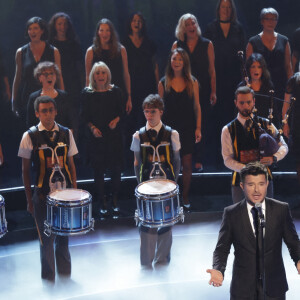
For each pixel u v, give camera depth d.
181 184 23.95
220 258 13.28
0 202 16.48
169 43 28.28
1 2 27.39
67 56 25.02
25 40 27.64
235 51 24.88
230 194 23.80
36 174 17.19
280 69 24.73
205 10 28.48
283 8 27.91
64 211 16.20
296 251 13.16
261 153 17.58
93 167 21.64
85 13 28.30
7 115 25.77
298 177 22.17
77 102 25.44
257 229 12.84
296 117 21.61
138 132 17.97
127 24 24.78
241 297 13.18
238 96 17.66
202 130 24.84
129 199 23.52
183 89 21.81
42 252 17.31
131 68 24.83
